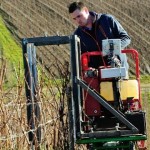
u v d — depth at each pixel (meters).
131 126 10.50
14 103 11.25
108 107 10.55
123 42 12.66
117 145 11.09
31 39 10.95
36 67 11.20
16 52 81.81
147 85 65.56
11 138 10.99
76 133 10.73
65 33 98.00
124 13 106.81
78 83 10.73
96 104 11.48
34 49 11.05
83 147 12.84
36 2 100.69
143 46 97.81
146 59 94.75
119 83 11.37
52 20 99.25
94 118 11.44
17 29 92.31
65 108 12.32
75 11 12.66
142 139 10.49
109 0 109.06
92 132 10.66
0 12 95.19
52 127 12.14
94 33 12.88
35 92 11.27
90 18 12.84
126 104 11.45
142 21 104.94
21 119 11.21
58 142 12.13
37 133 11.28
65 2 103.56
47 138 11.77
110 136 10.58
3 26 91.38
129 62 81.44
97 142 10.92
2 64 11.23
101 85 11.31
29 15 97.31
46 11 100.25
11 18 94.50
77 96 10.80
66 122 12.21
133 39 99.31
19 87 11.39
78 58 11.29
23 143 11.28
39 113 11.35
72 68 10.84
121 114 10.53
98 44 12.84
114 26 12.77
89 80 11.51
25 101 11.23
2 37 86.75
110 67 11.37
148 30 102.69
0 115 10.88
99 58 12.70
